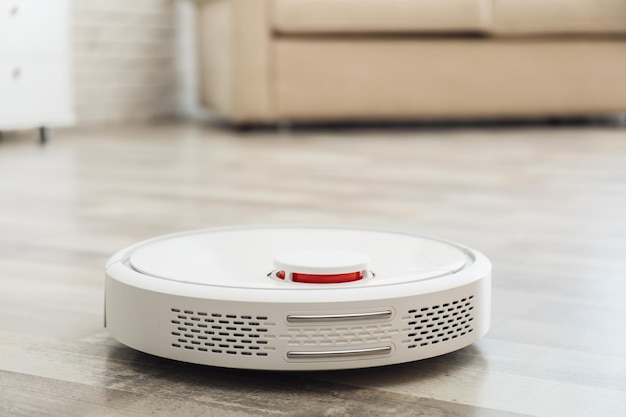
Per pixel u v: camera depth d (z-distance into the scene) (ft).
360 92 12.00
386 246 3.28
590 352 3.08
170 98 14.92
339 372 2.81
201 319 2.68
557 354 3.05
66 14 11.11
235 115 11.85
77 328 3.32
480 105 12.28
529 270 4.32
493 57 12.21
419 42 12.04
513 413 2.51
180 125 13.38
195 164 8.75
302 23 11.62
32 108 10.84
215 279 2.80
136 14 14.08
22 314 3.52
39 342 3.15
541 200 6.58
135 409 2.51
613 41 12.42
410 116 12.16
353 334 2.63
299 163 8.80
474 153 9.65
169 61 14.78
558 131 12.07
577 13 12.02
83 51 13.32
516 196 6.77
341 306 2.60
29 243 4.97
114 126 13.20
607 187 7.25
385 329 2.67
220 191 7.01
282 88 11.85
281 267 2.78
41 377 2.78
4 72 10.51
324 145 10.52
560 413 2.52
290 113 11.93
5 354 3.01
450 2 11.78
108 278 2.94
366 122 13.51
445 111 12.23
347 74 11.94
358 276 2.79
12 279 4.11
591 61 12.41
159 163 8.84
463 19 11.82
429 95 12.16
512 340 3.20
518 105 12.36
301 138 11.34
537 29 12.04
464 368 2.88
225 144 10.65
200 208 6.21
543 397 2.64
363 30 11.70
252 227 3.61
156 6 14.40
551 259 4.57
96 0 13.42
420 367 2.88
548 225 5.56
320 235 3.45
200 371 2.81
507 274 4.24
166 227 5.48
